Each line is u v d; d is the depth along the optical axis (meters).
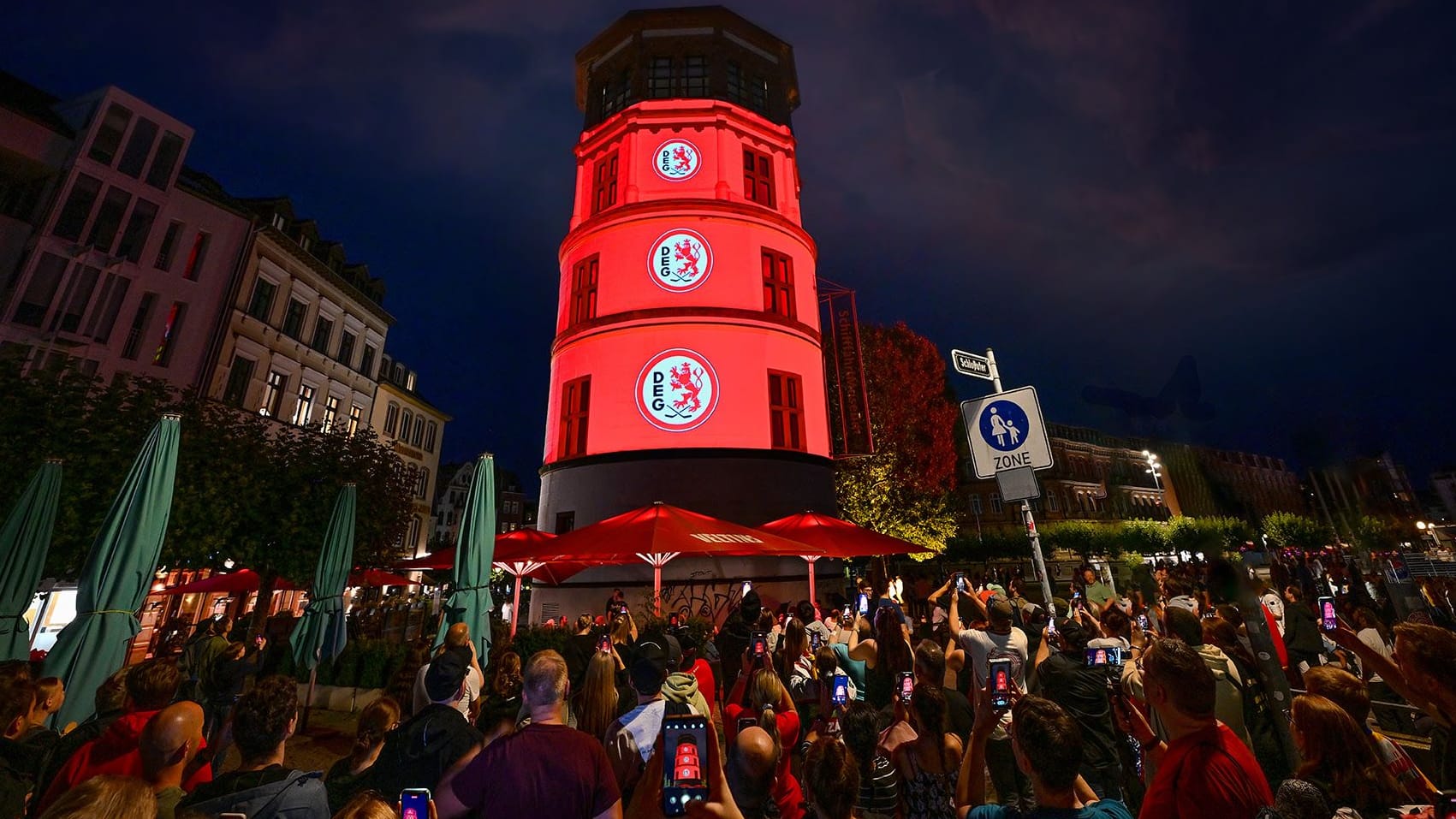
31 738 3.91
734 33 24.73
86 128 21.39
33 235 19.95
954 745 3.66
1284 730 3.52
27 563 6.34
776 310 21.08
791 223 22.05
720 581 17.48
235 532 14.21
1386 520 31.67
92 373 20.55
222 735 5.92
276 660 11.81
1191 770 2.67
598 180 23.39
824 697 5.47
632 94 23.69
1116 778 4.50
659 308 19.41
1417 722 6.23
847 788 2.88
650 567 17.52
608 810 3.07
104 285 21.28
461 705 5.96
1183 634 5.48
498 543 11.93
